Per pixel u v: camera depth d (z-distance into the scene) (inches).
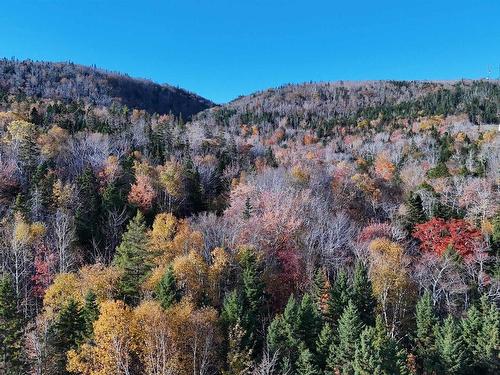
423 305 1652.3
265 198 2541.8
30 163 2997.0
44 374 1346.0
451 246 2020.2
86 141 3518.7
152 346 1263.5
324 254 2116.1
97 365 1285.7
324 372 1362.0
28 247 2128.4
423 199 2886.3
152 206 2817.4
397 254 1987.0
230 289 1911.9
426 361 1526.8
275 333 1471.5
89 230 2377.0
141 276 1792.6
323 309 1750.7
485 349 1525.6
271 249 2197.3
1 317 1364.4
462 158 3966.5
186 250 2039.9
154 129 4960.6
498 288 1817.2
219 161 3828.7
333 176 3216.0
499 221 2313.0
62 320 1440.7
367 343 1205.7
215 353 1406.3
